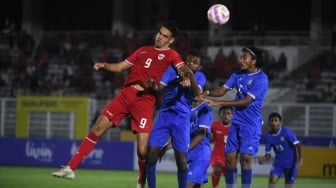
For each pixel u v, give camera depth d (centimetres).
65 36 12875
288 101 10100
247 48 3834
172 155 8494
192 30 13588
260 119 3834
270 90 10181
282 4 13062
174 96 3528
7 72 11662
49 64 11806
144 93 3544
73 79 11231
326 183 6975
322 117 9256
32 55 11956
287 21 13075
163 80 3516
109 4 14088
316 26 12056
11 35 12312
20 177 7019
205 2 13488
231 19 13038
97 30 14188
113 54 11925
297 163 4928
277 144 4938
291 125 9312
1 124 10406
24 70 11612
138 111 3544
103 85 11044
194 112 3972
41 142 9312
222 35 11975
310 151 8044
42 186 5991
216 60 10756
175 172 8462
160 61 3519
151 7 13700
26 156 9369
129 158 8900
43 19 14100
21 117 10275
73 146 9156
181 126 3519
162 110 3572
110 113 3544
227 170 3853
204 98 3472
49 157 9250
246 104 3753
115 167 8956
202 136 3941
